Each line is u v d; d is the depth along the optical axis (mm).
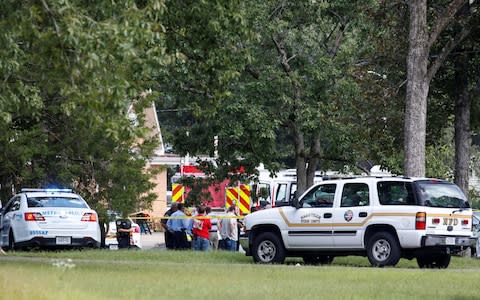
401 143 109125
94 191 106688
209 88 72062
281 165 111125
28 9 49156
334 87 105375
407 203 71875
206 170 112625
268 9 102062
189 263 73312
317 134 107188
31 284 44094
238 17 66375
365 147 111125
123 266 66438
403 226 71438
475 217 94812
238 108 102000
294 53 106188
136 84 56625
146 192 112438
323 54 106375
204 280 54125
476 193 139750
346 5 104688
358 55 106875
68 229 83875
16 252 83562
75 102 53969
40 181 105875
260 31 99688
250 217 78562
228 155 107938
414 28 90000
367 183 73938
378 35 102250
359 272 63750
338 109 105750
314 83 105688
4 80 57125
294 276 59469
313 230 75625
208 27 65688
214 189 121125
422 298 48312
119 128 51625
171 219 99688
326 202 75750
